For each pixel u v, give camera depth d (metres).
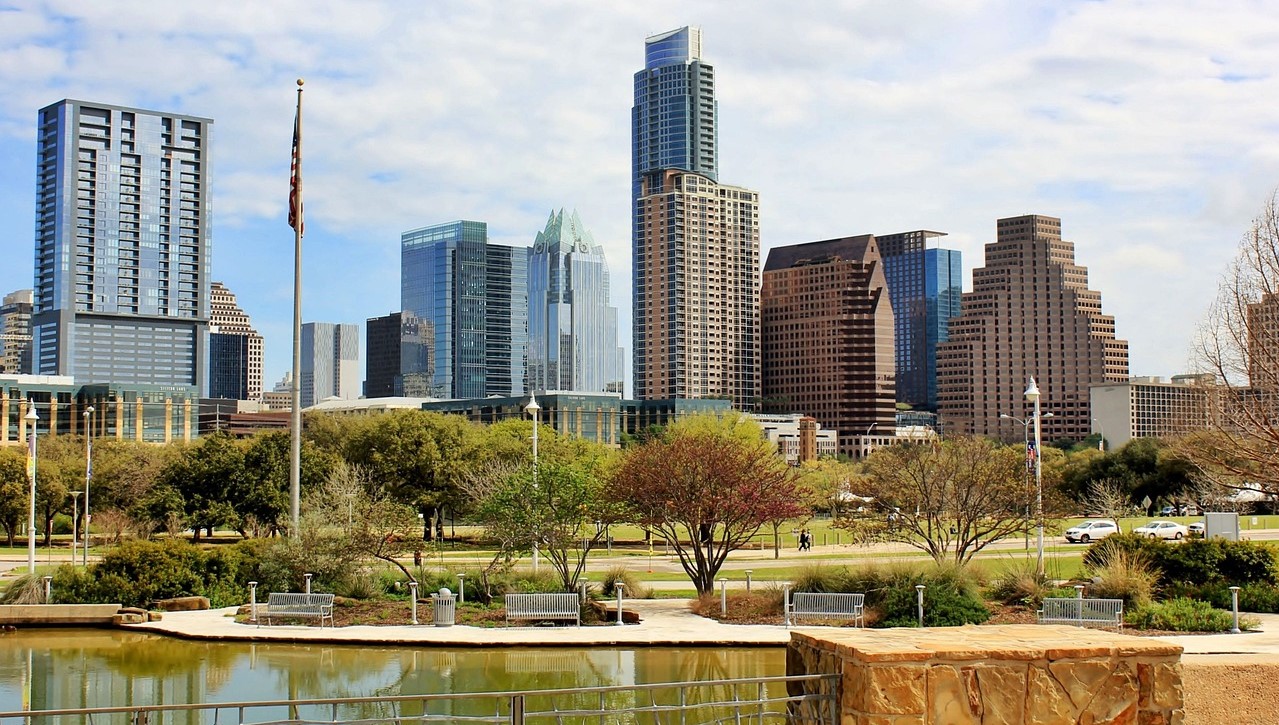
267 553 40.66
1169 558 39.97
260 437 87.06
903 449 66.12
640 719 22.73
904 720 10.65
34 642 33.28
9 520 84.25
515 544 39.41
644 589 44.28
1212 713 14.45
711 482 39.91
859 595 34.19
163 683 26.70
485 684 26.22
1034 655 10.95
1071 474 124.50
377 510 41.62
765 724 21.58
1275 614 36.16
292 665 28.73
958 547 44.44
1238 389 32.16
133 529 80.50
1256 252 28.03
